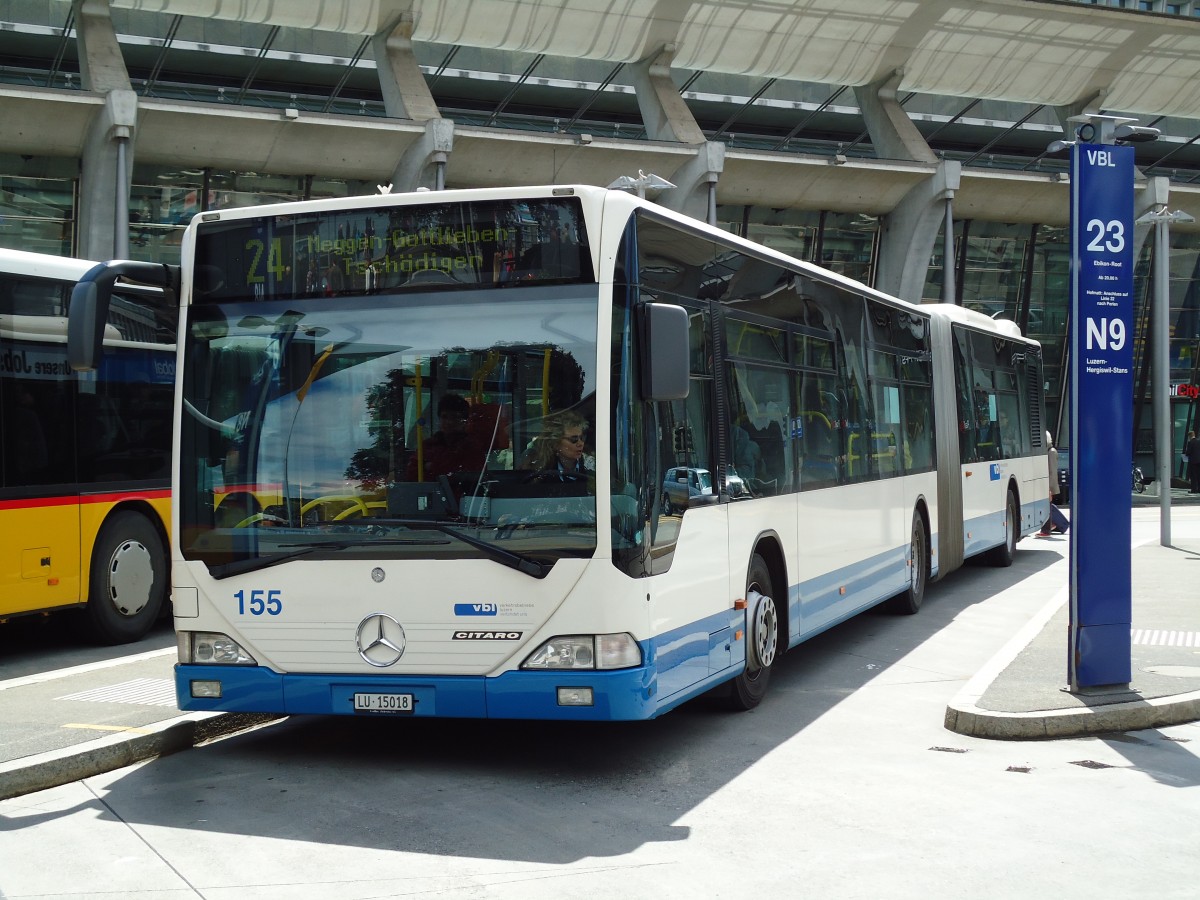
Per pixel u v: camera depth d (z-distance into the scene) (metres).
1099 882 5.18
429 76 37.50
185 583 7.00
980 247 44.25
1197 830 5.91
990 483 16.73
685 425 7.32
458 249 6.77
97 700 8.22
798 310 9.66
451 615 6.57
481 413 6.67
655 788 6.68
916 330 13.57
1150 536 23.36
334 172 32.84
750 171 36.91
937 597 14.81
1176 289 47.75
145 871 5.35
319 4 31.70
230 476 6.98
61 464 10.90
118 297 11.62
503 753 7.45
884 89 39.38
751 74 37.62
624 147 34.03
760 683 8.75
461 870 5.33
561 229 6.64
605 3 33.75
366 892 5.05
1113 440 8.40
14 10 32.88
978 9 36.34
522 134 32.81
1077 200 8.27
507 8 33.16
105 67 28.92
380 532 6.69
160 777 6.88
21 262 10.59
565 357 6.57
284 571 6.81
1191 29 38.41
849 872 5.30
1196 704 8.22
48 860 5.50
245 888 5.12
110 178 29.02
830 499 10.17
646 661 6.57
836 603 10.30
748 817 6.13
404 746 7.61
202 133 30.12
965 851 5.60
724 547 7.83
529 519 6.52
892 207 40.31
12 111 27.78
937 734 7.94
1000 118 44.66
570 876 5.25
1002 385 17.88
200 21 34.91
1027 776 6.89
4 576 10.27
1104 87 40.84
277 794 6.54
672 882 5.17
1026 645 10.22
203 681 6.94
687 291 7.48
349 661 6.71
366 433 6.80
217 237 7.12
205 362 7.10
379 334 6.84
